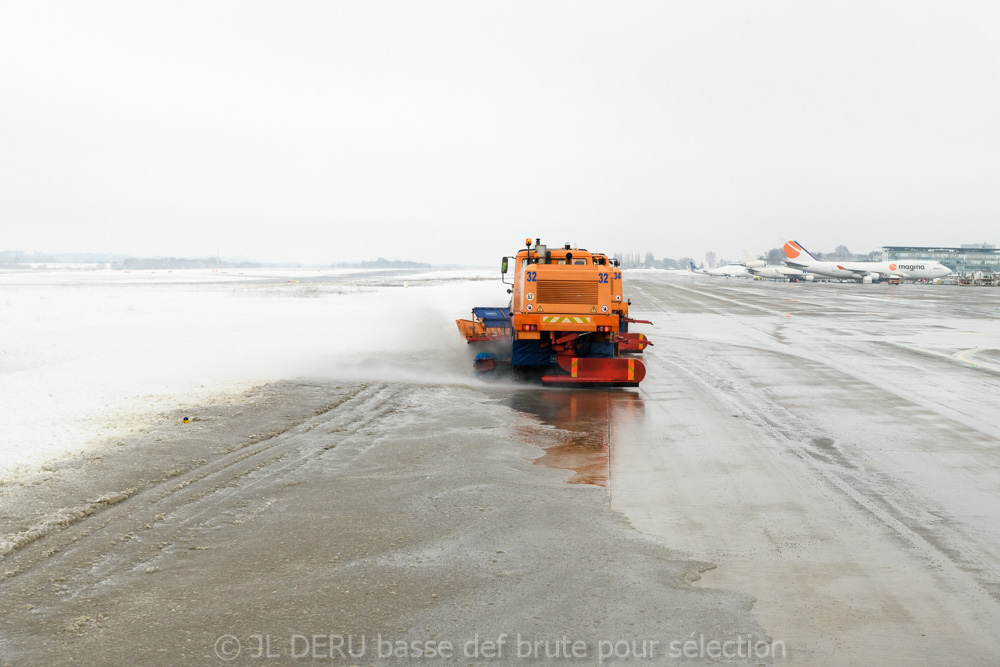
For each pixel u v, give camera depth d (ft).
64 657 13.46
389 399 41.14
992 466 27.89
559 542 19.49
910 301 168.76
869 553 18.97
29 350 57.41
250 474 25.67
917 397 43.52
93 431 31.22
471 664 13.32
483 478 25.57
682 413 38.32
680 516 21.80
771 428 34.65
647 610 15.53
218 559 18.07
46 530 19.72
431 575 17.24
